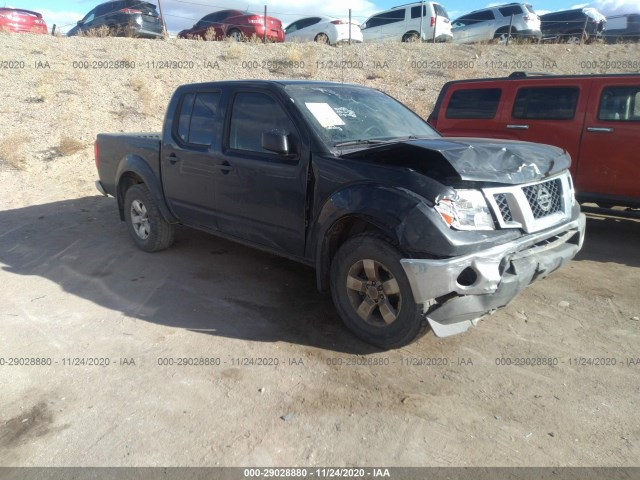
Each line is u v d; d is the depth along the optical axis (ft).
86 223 23.45
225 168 15.28
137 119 38.78
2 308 14.94
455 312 11.02
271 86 14.52
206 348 12.54
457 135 24.62
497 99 23.31
